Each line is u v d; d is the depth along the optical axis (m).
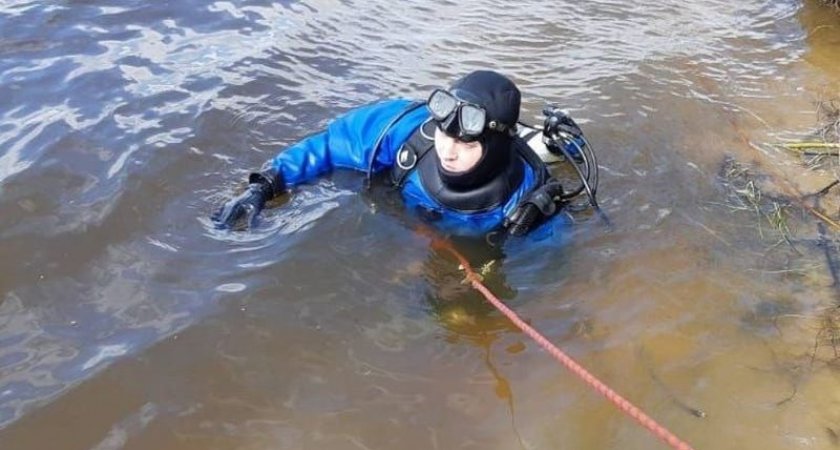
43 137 3.80
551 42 5.30
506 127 3.24
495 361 2.88
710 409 2.78
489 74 3.26
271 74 4.51
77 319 2.90
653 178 3.98
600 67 5.01
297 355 2.85
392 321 3.02
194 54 4.62
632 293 3.25
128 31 4.77
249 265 3.20
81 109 4.04
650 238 3.56
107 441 2.49
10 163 3.62
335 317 3.01
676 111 4.60
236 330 2.92
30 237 3.23
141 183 3.57
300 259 3.24
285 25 5.05
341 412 2.65
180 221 3.40
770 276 3.41
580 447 2.60
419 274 3.23
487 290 3.12
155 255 3.21
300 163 3.58
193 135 3.92
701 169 4.09
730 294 3.29
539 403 2.73
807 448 2.66
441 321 3.03
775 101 4.83
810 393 2.87
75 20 4.80
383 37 5.11
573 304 3.17
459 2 5.73
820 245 3.62
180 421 2.57
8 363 2.71
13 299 2.96
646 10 5.91
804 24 5.90
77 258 3.16
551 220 3.53
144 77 4.35
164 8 5.04
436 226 3.45
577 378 2.84
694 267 3.42
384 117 3.65
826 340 3.10
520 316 3.10
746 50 5.44
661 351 3.00
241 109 4.17
